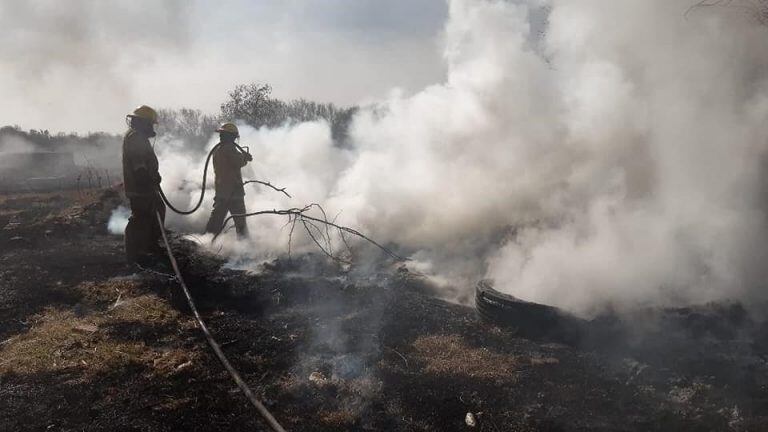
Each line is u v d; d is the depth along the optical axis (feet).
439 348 16.28
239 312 19.92
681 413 12.37
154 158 25.54
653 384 13.70
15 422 12.51
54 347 16.46
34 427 12.32
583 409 12.79
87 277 23.98
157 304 20.34
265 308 20.27
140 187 25.08
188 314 19.60
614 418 12.41
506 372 14.56
